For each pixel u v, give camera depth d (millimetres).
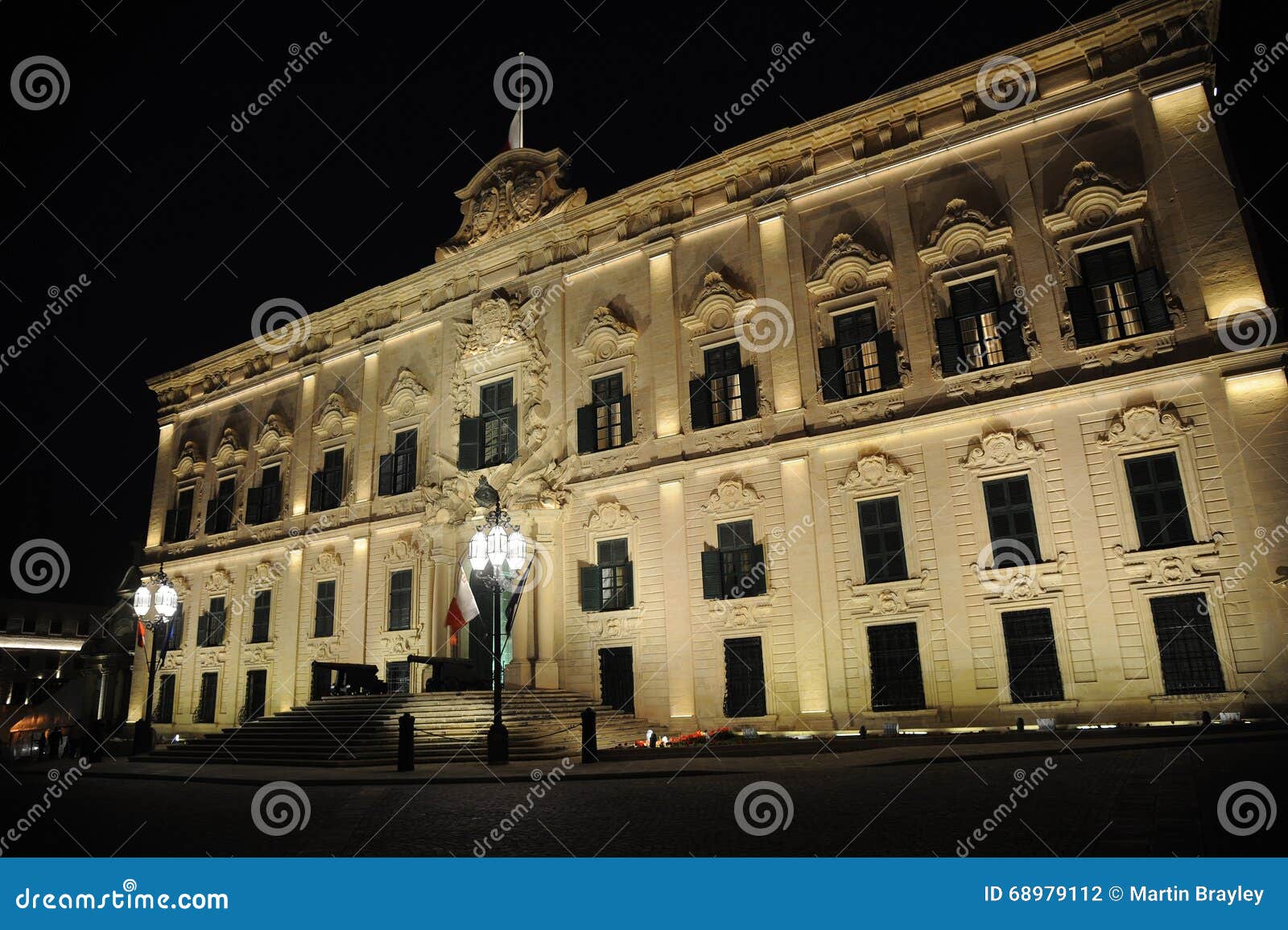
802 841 8297
